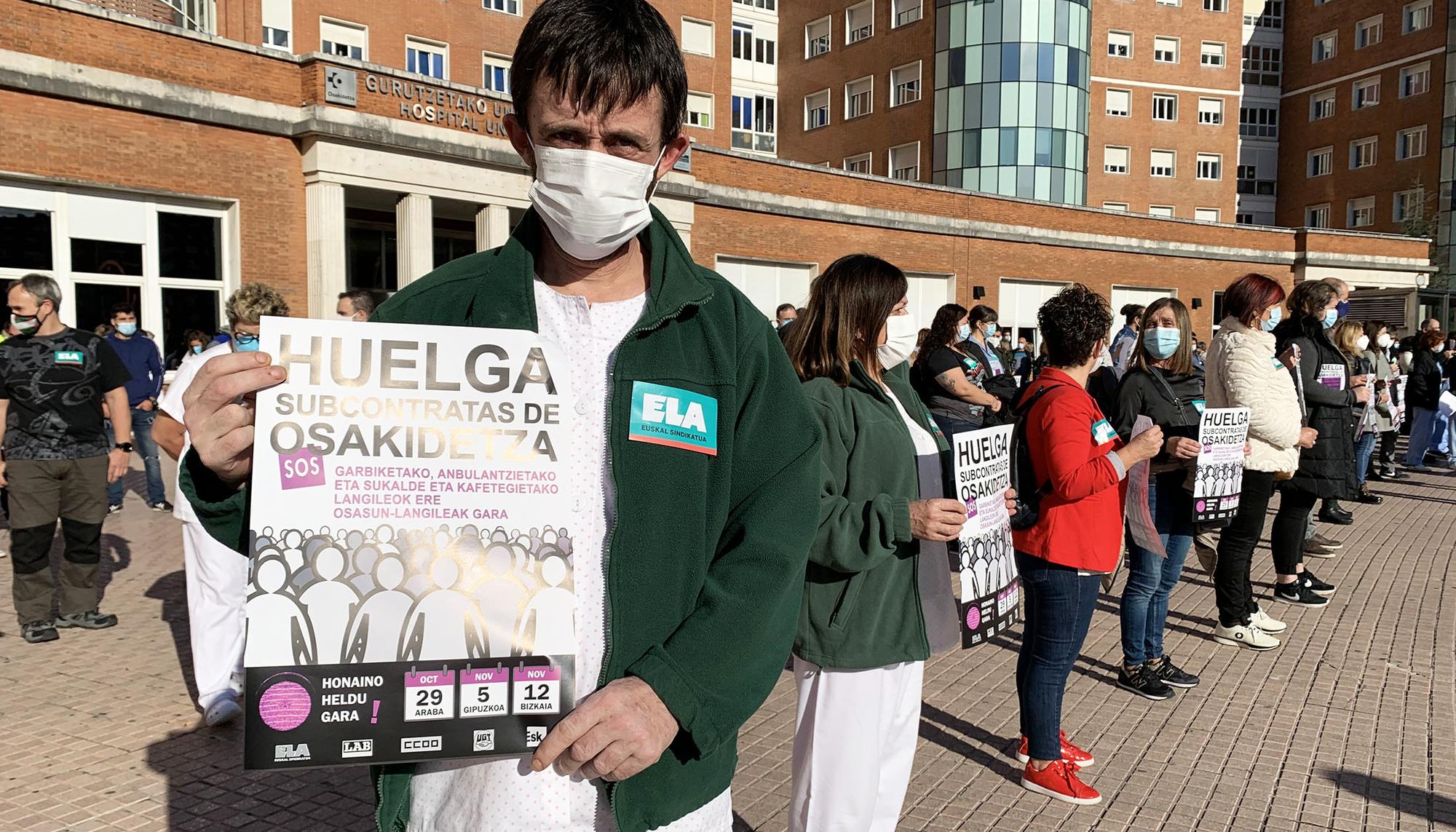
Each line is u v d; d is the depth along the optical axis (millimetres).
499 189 15875
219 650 4301
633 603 1333
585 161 1287
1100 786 3840
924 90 36906
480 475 1279
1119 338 8805
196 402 1215
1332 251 32031
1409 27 42812
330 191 14094
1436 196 41219
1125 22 41844
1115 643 5781
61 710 4398
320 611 1221
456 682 1253
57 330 5473
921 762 4070
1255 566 7898
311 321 1247
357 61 14086
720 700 1253
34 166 11703
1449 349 18234
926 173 36844
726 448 1413
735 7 41688
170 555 7727
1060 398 3533
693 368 1411
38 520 5387
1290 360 6305
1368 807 3678
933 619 2832
